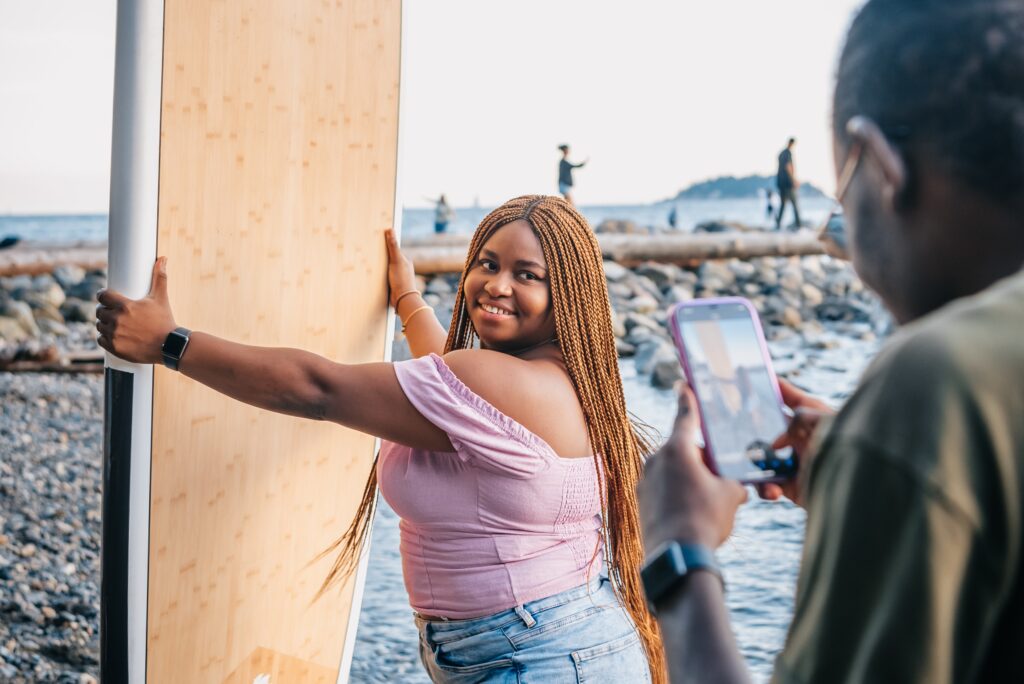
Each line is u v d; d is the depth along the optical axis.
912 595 0.68
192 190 1.91
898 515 0.69
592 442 1.98
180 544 2.01
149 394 1.86
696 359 1.09
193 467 2.02
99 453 6.64
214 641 2.18
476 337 2.22
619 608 1.97
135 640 1.91
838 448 0.74
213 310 2.02
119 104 1.75
